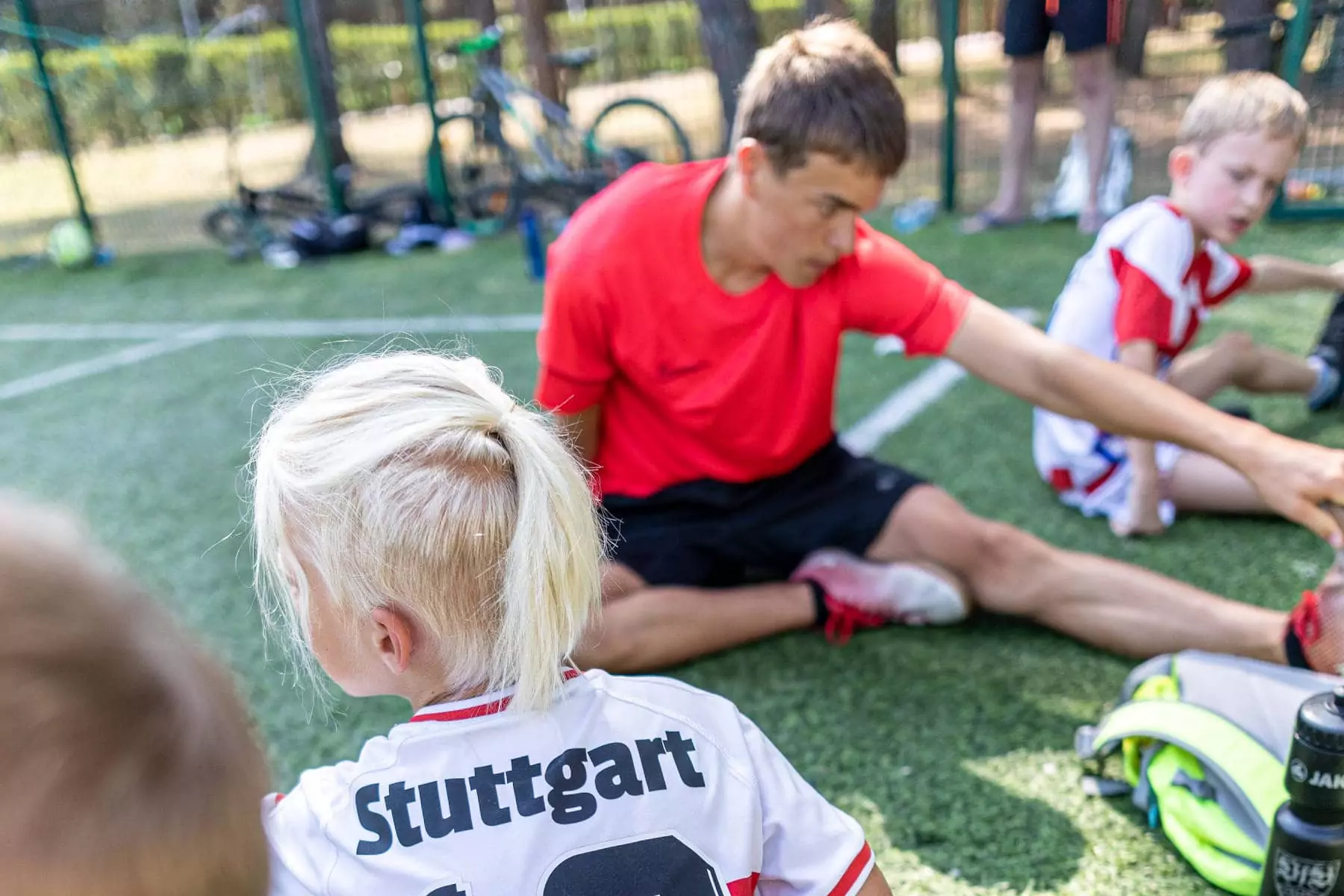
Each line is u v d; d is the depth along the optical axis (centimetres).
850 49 180
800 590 223
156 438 393
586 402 214
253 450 126
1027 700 199
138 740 49
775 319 200
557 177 735
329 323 546
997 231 603
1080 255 534
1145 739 171
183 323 578
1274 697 162
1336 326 302
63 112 815
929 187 756
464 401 98
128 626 50
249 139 1238
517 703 95
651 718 100
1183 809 157
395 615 95
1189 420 183
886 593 217
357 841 91
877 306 201
